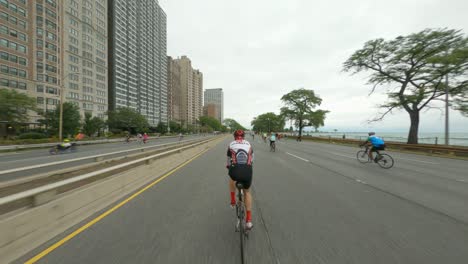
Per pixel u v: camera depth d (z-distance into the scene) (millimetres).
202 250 2730
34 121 47750
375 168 9398
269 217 3863
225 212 4059
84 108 63875
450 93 18344
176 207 4309
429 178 7340
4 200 2316
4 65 43312
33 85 48906
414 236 3146
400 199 4953
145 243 2881
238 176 3244
